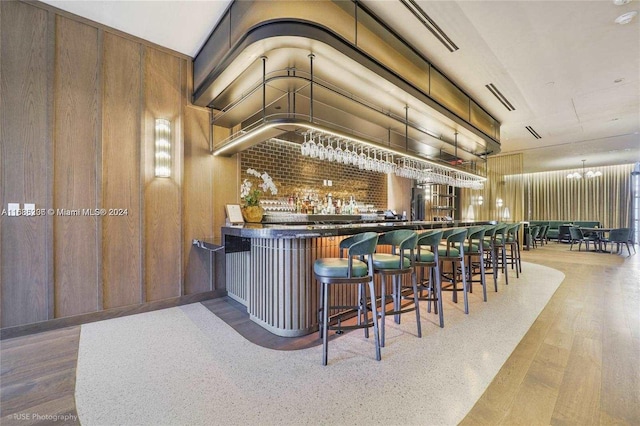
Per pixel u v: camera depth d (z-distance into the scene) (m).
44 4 2.96
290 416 1.65
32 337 2.76
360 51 2.85
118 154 3.40
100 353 2.42
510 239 5.59
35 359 2.32
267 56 2.75
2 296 2.76
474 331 2.82
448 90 4.56
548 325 2.98
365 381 1.99
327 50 2.64
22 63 2.86
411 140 5.52
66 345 2.58
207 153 4.13
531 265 6.57
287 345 2.56
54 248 3.00
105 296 3.28
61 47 3.06
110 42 3.36
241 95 3.65
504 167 9.62
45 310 2.94
